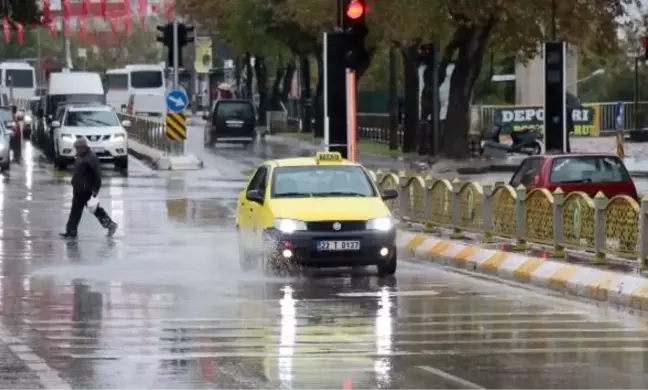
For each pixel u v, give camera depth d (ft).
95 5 604.08
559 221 147.43
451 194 174.40
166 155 351.46
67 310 117.29
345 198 144.77
